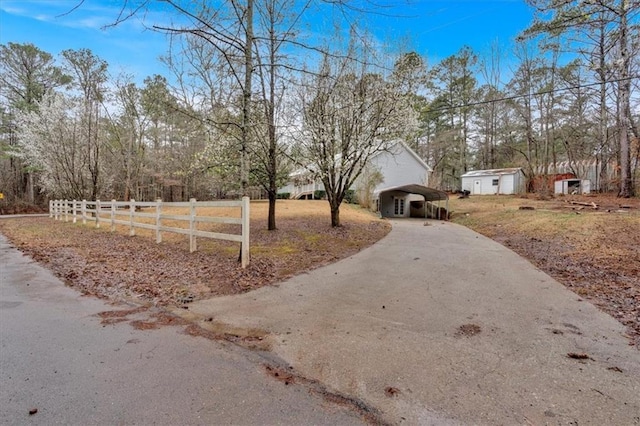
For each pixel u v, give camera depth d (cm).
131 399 223
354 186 2278
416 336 337
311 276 588
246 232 625
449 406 221
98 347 303
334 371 266
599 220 1059
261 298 464
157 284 523
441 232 1281
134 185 2633
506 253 825
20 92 2712
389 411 216
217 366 272
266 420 204
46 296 462
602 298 464
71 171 1819
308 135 1059
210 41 573
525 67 2366
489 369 271
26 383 240
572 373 265
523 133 3016
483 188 3203
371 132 1052
